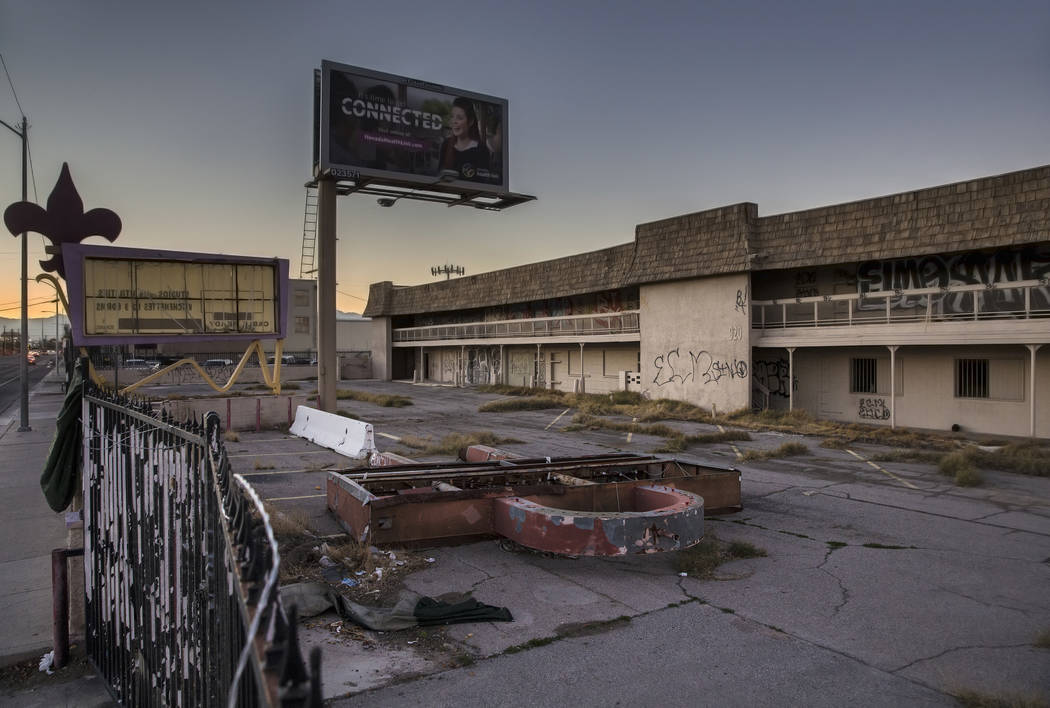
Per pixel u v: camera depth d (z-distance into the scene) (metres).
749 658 5.00
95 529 5.16
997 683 4.62
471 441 17.00
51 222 6.95
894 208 20.97
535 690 4.47
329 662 4.84
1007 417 19.36
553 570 7.04
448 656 4.97
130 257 17.38
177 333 18.11
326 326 22.36
